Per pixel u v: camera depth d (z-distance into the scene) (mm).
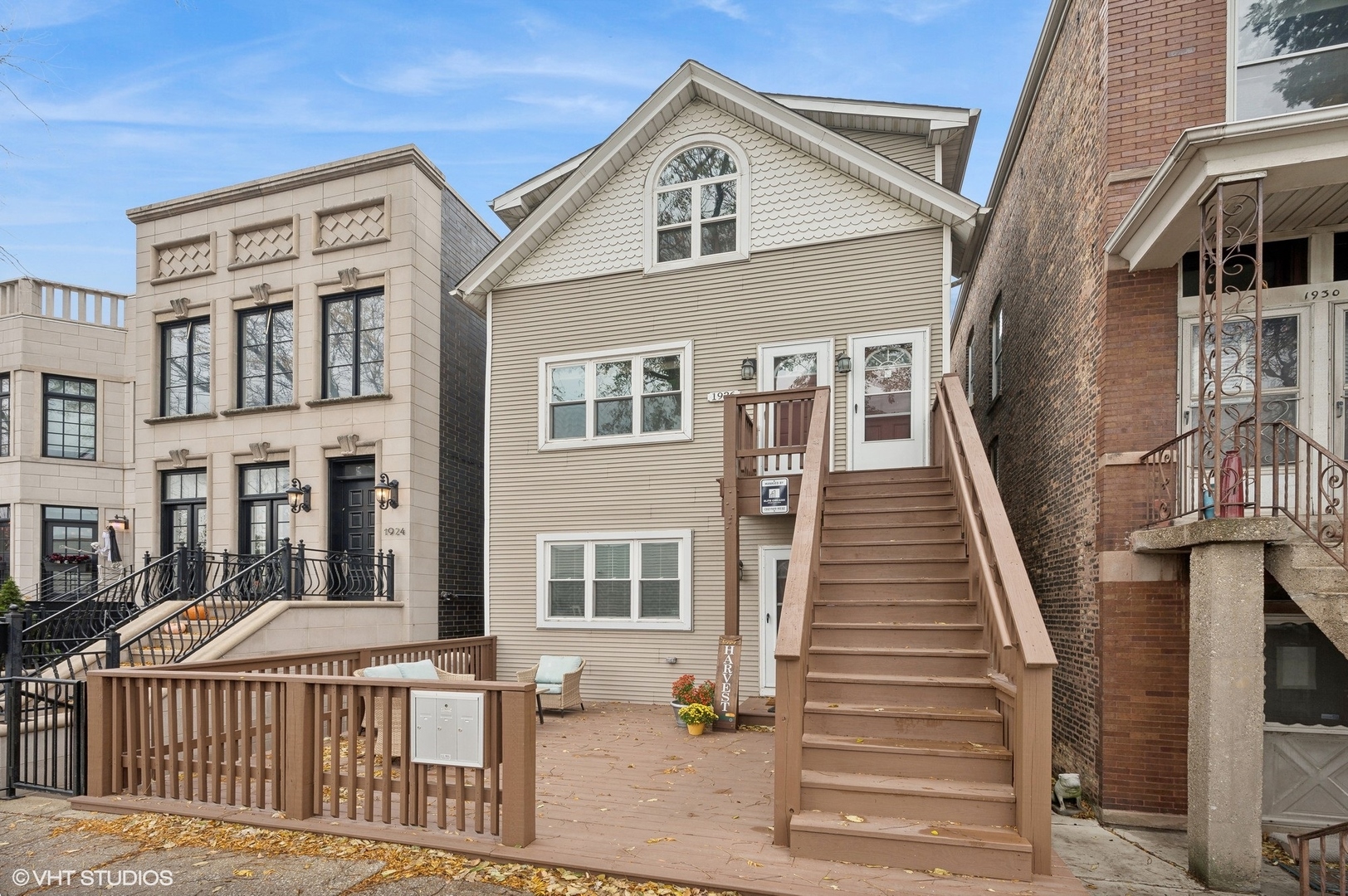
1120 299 6324
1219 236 4848
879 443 9312
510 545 10828
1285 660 6066
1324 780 5883
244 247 12344
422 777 4812
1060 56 7977
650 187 10578
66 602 10930
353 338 11734
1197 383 6145
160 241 12703
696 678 9742
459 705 4719
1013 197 10688
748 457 8586
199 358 12570
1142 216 5695
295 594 9586
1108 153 6367
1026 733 4129
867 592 6211
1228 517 4699
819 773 4727
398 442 11148
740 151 10156
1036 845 4055
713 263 10180
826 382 9570
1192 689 4895
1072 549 7207
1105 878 4734
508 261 11086
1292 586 4680
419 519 11227
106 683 5652
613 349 10586
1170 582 5992
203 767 5391
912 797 4395
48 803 5516
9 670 6414
